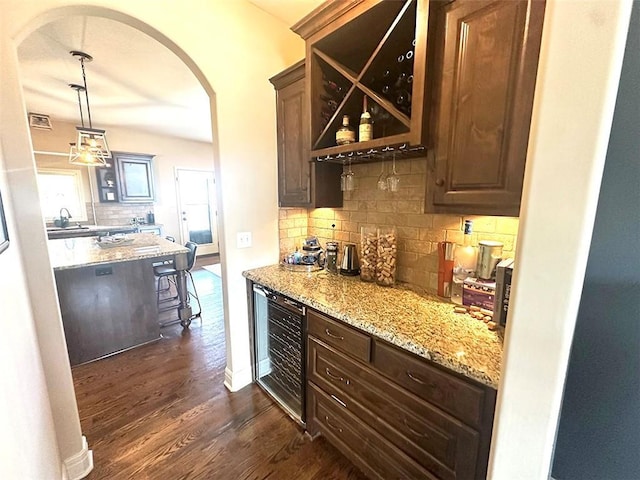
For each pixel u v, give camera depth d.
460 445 1.03
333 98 1.73
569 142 0.45
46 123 4.23
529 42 0.91
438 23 1.13
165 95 3.57
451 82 1.11
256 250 2.13
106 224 5.51
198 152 6.54
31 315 1.24
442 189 1.19
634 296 0.45
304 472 1.50
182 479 1.46
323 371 1.55
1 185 1.03
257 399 2.04
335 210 2.14
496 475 0.62
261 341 2.14
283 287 1.73
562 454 0.56
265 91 2.02
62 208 5.05
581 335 0.50
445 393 1.04
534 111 0.48
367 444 1.36
